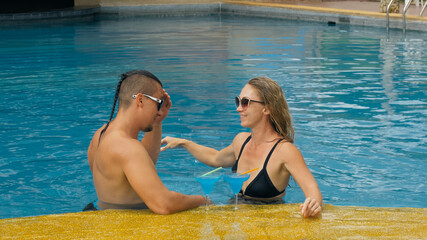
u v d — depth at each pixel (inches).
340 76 314.3
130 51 407.2
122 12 658.2
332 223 116.0
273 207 127.9
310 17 592.4
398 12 551.8
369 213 123.5
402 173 167.9
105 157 123.9
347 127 215.8
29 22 584.1
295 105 250.2
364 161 178.5
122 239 106.2
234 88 283.6
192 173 168.9
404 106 246.8
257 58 374.9
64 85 296.0
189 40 461.4
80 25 569.0
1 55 394.6
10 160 181.0
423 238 107.3
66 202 148.5
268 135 138.1
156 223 115.0
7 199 150.2
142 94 123.3
